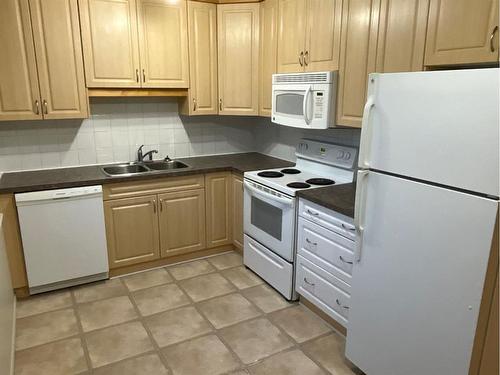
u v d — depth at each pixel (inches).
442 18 71.3
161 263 134.6
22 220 106.4
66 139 129.1
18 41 104.8
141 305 110.5
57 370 84.8
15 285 110.0
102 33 115.1
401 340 70.4
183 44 127.9
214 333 98.2
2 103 106.3
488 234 53.9
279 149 150.3
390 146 66.7
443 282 61.1
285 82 114.0
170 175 126.0
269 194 111.1
